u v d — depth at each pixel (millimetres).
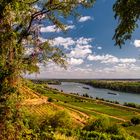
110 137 31016
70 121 47312
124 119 108250
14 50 16203
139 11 8836
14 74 15695
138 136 54812
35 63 17578
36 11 17953
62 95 195750
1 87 15406
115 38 9516
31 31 17578
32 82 18656
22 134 17234
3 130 15414
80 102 165625
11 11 16047
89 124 46344
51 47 18562
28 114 18781
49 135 20781
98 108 140750
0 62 15438
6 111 15500
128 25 9117
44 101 105062
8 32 15891
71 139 24047
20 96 16172
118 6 9148
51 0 18469
